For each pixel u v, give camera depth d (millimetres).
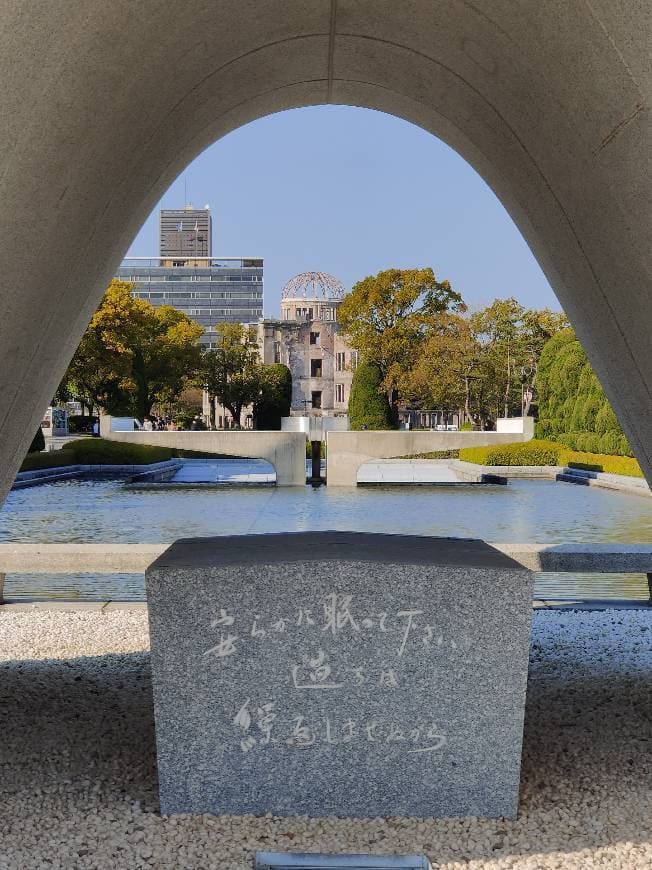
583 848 2693
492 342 38500
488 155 4105
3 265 2607
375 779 2957
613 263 3100
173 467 25344
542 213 3727
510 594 2902
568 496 16922
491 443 18891
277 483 19062
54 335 3418
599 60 2455
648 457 3812
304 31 3592
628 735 3719
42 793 3090
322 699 2936
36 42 2189
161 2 2594
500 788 2941
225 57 3463
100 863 2584
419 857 2551
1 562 5617
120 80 2752
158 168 3852
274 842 2748
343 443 18953
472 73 3434
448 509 14312
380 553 3078
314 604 2910
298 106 4758
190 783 2941
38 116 2381
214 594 2900
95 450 23875
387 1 3186
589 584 7762
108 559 5629
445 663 2924
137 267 117062
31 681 4547
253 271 116875
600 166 2818
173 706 2926
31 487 18766
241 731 2938
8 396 3176
